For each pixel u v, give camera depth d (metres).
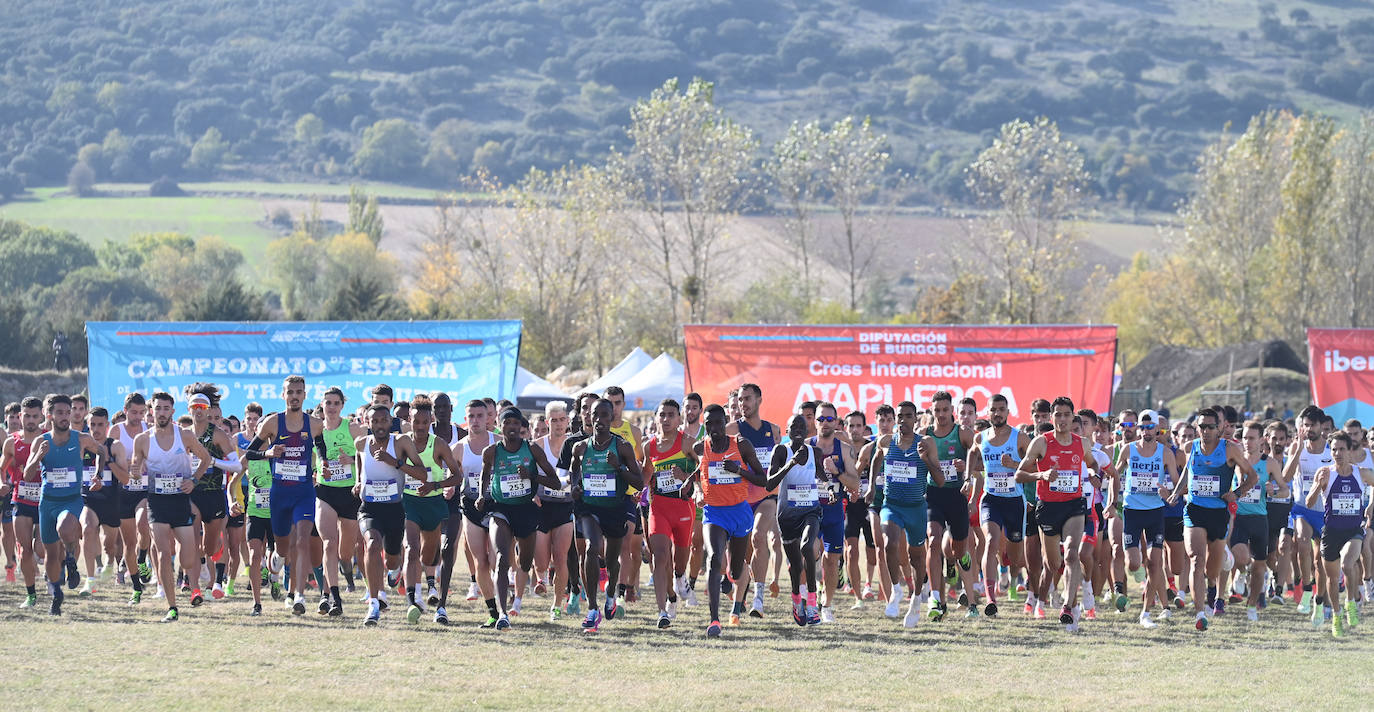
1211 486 20.61
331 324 34.09
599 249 102.94
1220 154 105.12
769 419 34.66
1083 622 20.89
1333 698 14.63
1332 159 95.25
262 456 19.75
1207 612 22.16
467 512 19.59
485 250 110.00
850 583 23.20
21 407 23.38
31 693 14.12
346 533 20.53
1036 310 108.50
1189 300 113.19
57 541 20.64
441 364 33.84
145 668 15.62
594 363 97.75
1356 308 94.94
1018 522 20.66
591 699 14.08
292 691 14.29
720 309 114.19
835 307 106.00
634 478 19.03
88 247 182.62
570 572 20.94
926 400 34.25
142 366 34.31
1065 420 19.92
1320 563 20.77
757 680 15.32
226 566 24.66
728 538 19.41
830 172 118.31
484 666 15.95
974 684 15.28
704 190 105.75
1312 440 22.84
